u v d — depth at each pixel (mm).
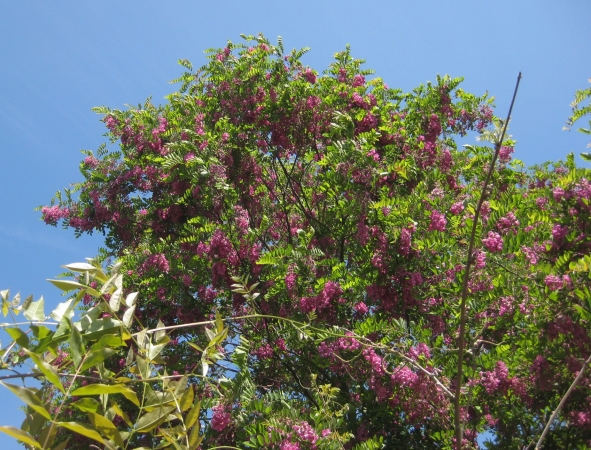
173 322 8438
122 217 9828
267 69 9102
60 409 1831
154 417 2201
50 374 1794
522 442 5258
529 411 5172
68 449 5918
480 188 7188
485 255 5387
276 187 9695
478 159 7609
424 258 6141
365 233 6285
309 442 4605
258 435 4703
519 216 5988
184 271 8266
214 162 7859
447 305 5871
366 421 6352
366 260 6480
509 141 7441
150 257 8336
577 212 4594
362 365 5598
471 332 5734
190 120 9039
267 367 7461
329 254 8117
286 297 7281
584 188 4504
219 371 7172
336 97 8438
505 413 5270
